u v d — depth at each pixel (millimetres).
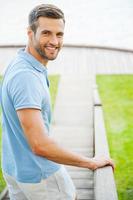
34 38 2166
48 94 2178
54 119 8289
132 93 11062
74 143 6570
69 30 18391
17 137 2221
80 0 23859
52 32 2133
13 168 2379
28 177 2305
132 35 17578
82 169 5105
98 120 5379
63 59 13641
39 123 2010
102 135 4168
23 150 2258
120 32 18047
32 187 2342
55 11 2121
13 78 2043
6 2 23828
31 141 2008
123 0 23734
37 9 2125
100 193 2332
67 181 2443
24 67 2080
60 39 2189
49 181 2344
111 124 9141
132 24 19188
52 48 2162
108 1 23594
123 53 14562
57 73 12367
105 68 13070
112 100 10609
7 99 2125
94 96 7875
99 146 3729
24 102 1997
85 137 6852
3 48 15008
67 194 2426
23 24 19469
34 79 2051
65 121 8195
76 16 20734
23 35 17703
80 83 11281
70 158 2141
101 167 2561
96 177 2465
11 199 2541
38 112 2027
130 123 9203
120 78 12195
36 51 2199
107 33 17922
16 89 2018
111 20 19969
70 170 5086
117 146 7871
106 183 2420
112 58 14016
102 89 11305
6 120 2258
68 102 9484
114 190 2377
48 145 2016
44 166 2299
